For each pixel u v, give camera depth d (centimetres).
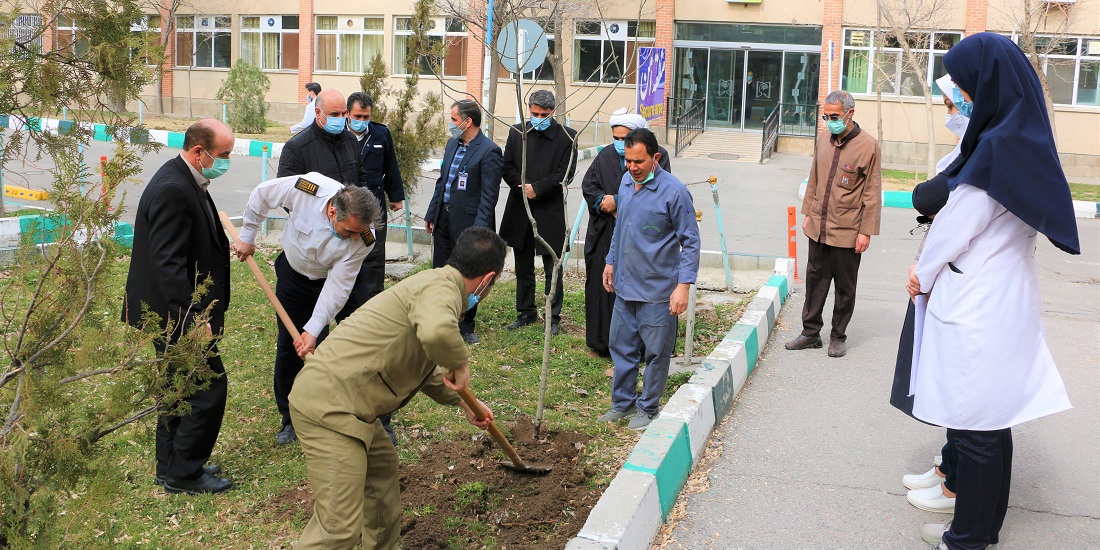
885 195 1659
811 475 479
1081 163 2389
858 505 443
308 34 2969
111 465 304
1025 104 361
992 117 370
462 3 2322
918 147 2503
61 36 403
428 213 738
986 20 2372
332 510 344
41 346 308
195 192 434
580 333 750
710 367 579
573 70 2702
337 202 443
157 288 428
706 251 995
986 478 373
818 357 693
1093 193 1908
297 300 499
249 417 542
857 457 503
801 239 1277
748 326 679
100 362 309
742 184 1886
